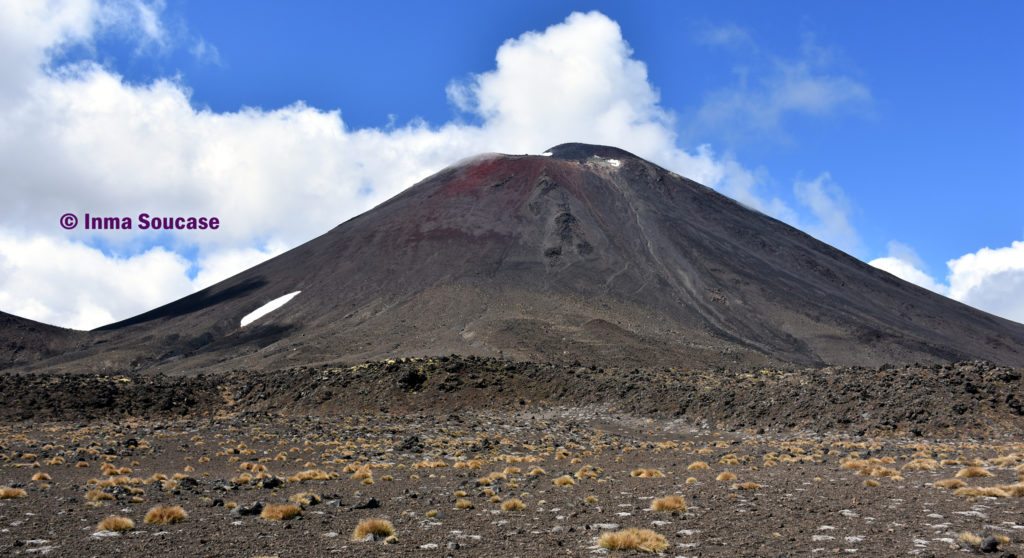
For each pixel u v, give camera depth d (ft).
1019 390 169.37
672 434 185.06
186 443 165.17
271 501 82.64
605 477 102.06
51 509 75.82
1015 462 105.09
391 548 55.11
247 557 52.44
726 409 197.98
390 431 188.14
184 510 73.87
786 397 193.98
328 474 107.55
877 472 95.66
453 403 247.70
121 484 95.61
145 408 253.85
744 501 74.28
